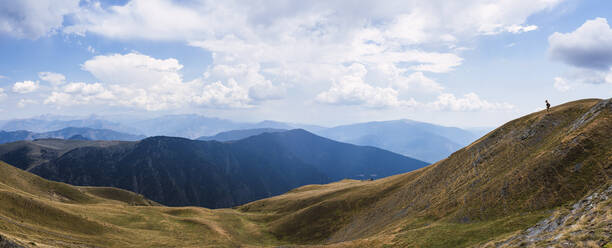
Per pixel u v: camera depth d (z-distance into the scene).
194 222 99.25
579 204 31.11
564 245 21.62
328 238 88.56
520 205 42.75
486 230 40.19
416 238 45.66
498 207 45.78
